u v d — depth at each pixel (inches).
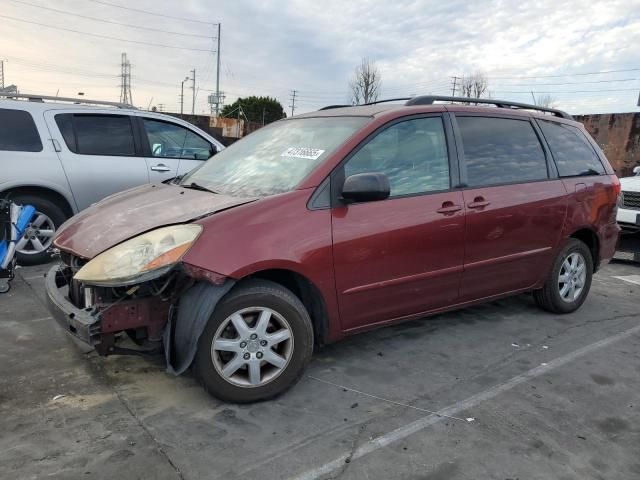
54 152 239.8
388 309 143.9
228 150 176.1
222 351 120.0
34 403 121.0
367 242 134.2
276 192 132.1
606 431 118.6
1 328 163.3
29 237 234.2
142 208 139.3
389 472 101.2
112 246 120.9
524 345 166.1
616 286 246.7
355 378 139.7
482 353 158.9
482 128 167.3
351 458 105.1
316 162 136.1
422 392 133.3
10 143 232.1
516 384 139.5
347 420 119.0
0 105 234.1
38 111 241.0
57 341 154.9
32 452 103.0
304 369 129.7
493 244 162.6
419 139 151.3
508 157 171.5
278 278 131.6
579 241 193.6
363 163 138.6
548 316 193.8
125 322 116.0
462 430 116.5
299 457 104.9
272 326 125.6
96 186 249.1
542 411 126.0
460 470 102.6
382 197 129.9
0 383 129.3
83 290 124.2
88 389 128.3
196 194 143.2
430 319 186.4
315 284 128.0
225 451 105.9
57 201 244.8
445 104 162.9
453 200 151.8
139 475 97.7
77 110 249.8
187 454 104.5
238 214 120.8
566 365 152.5
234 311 118.8
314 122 160.1
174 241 114.1
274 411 121.8
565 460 107.2
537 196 173.3
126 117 261.6
